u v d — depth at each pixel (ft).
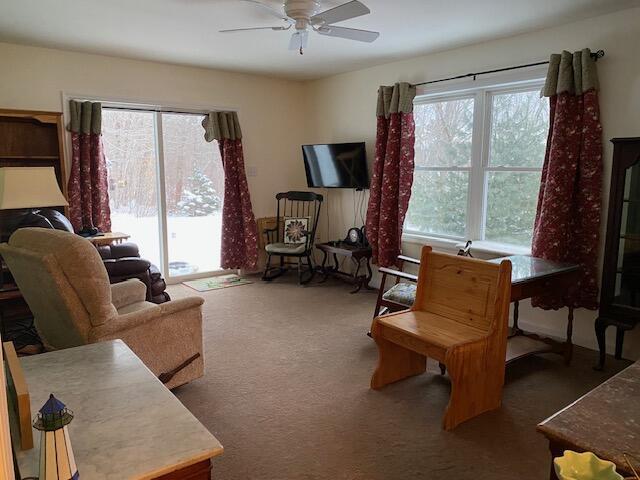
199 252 18.48
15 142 13.83
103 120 15.81
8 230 12.19
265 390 9.40
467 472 6.88
